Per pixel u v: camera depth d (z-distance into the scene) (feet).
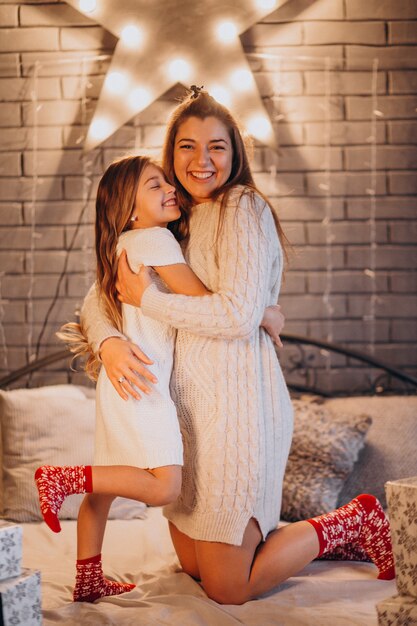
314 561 7.88
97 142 10.83
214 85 10.66
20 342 11.03
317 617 6.23
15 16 10.82
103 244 6.91
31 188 11.00
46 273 11.02
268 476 6.87
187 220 7.14
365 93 10.85
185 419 6.82
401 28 10.78
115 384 6.55
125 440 6.53
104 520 6.89
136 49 10.69
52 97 10.91
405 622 5.58
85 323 7.10
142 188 6.79
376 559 7.25
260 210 6.78
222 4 10.62
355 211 10.94
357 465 9.43
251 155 7.31
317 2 10.75
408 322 10.94
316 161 10.91
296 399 10.15
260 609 6.48
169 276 6.62
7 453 9.37
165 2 10.62
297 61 10.80
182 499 6.93
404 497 5.76
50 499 6.28
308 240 10.95
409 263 10.94
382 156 10.89
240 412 6.70
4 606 5.16
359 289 10.96
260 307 6.60
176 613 6.19
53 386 10.15
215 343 6.75
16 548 5.44
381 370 10.91
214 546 6.67
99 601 6.75
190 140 6.88
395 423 9.72
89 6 10.68
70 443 9.42
